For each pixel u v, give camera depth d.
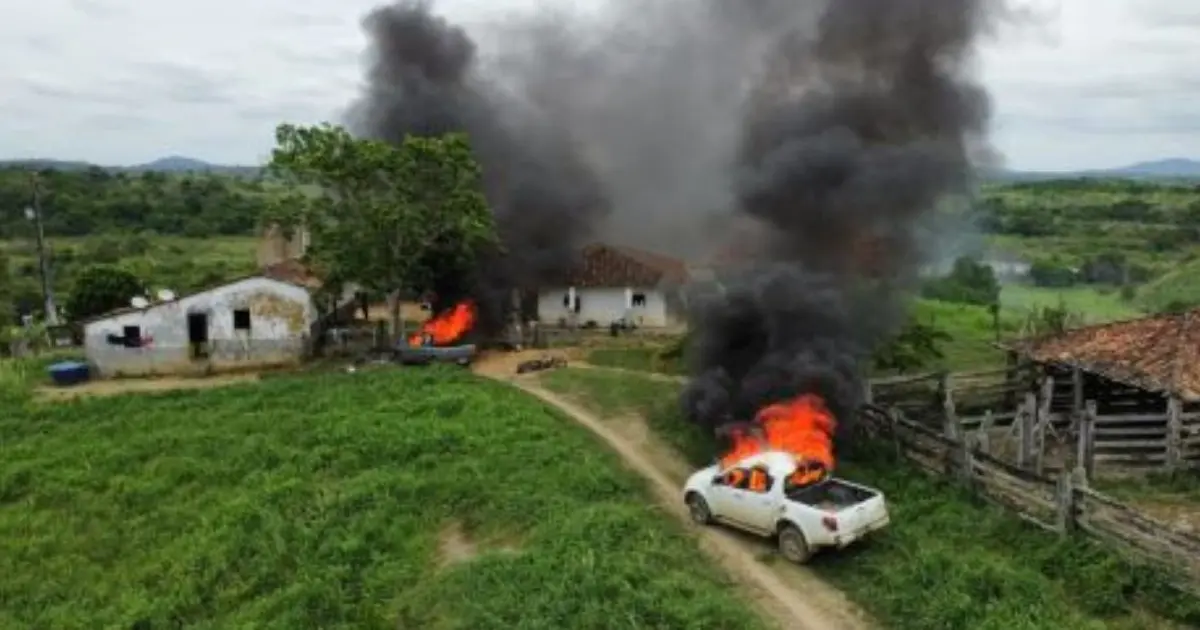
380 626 19.02
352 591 21.00
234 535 24.70
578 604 17.94
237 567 23.52
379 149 40.59
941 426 29.61
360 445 29.44
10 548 27.22
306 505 25.73
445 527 23.80
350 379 38.22
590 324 48.47
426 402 33.38
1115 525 19.61
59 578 25.70
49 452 33.09
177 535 26.70
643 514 23.17
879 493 21.33
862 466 26.39
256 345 42.47
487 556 20.69
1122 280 85.38
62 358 46.06
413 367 39.97
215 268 80.81
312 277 48.72
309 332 43.00
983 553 20.14
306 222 41.75
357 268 41.12
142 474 30.47
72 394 39.50
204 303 42.16
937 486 24.23
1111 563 18.91
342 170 40.34
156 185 136.75
